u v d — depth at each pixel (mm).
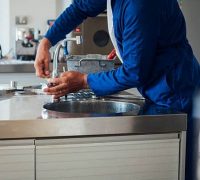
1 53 3369
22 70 2793
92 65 1590
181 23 1314
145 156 1111
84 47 2885
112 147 1081
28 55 3209
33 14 3467
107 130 1073
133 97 1486
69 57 1740
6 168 1023
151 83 1292
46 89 1300
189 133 1241
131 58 1138
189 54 1318
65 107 1408
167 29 1244
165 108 1243
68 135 1053
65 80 1248
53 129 1040
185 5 2318
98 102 1460
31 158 1032
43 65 1524
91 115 1095
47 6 3482
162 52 1269
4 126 1012
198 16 2336
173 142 1129
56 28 1547
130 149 1096
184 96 1258
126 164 1099
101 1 1488
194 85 1288
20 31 3377
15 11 3439
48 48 1539
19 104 1312
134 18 1108
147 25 1113
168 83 1242
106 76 1208
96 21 2900
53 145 1044
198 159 1190
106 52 2963
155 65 1249
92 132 1065
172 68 1251
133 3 1116
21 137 1027
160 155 1122
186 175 1229
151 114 1120
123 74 1158
